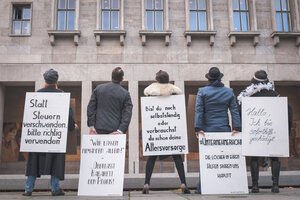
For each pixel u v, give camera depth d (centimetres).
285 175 1017
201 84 1356
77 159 1403
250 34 1302
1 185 974
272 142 562
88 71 1269
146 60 1288
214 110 581
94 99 564
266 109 573
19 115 1495
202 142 558
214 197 475
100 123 547
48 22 1305
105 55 1284
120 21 1321
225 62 1302
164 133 601
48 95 577
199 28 1359
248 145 561
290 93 1508
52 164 565
